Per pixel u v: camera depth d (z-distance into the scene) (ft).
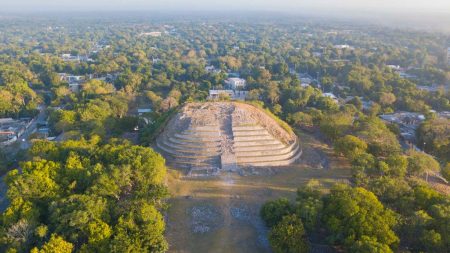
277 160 254.47
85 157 222.07
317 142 303.48
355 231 153.58
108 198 181.88
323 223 166.81
